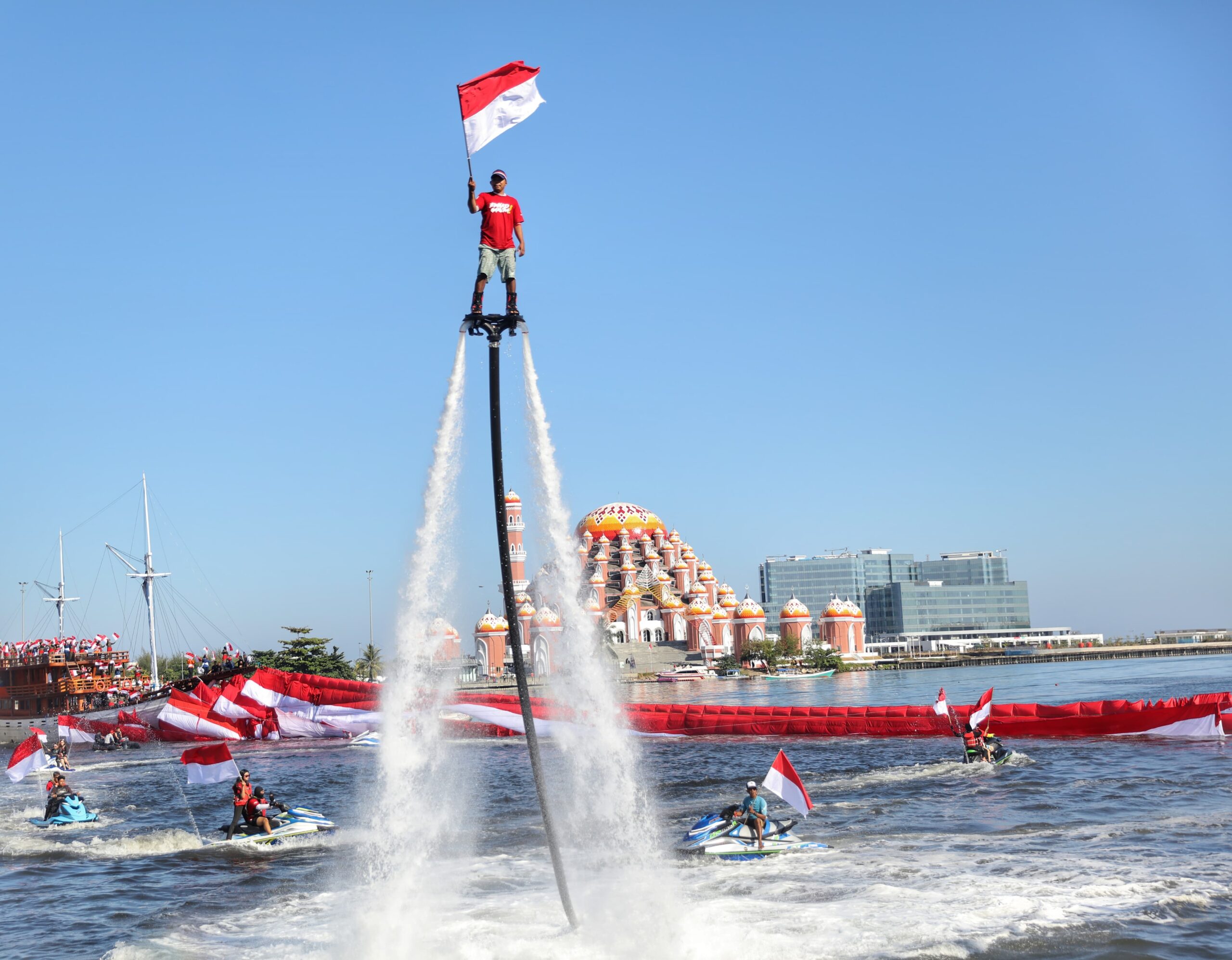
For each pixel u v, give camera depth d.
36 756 51.59
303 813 38.81
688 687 166.12
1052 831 33.25
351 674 146.50
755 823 31.17
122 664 114.38
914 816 36.91
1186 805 37.03
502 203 17.92
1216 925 22.28
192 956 23.11
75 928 26.33
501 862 30.84
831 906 24.53
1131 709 58.91
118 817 45.41
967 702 111.56
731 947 21.50
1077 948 21.11
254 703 82.94
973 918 23.19
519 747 68.81
